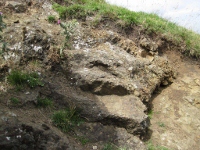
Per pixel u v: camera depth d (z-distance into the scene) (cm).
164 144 166
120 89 171
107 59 188
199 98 204
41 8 220
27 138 116
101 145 141
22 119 126
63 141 126
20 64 165
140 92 181
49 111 147
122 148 141
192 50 236
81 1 247
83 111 153
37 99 147
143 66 199
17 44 173
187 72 227
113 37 212
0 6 203
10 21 191
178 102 201
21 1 219
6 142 110
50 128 130
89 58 184
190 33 252
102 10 229
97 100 164
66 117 147
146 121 160
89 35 207
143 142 154
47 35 185
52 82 163
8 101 137
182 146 168
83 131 146
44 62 171
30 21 196
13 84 150
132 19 229
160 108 195
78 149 129
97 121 152
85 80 168
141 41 221
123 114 155
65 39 178
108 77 174
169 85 214
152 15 269
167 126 181
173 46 236
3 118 119
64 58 178
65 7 223
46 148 119
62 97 156
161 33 234
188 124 187
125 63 191
